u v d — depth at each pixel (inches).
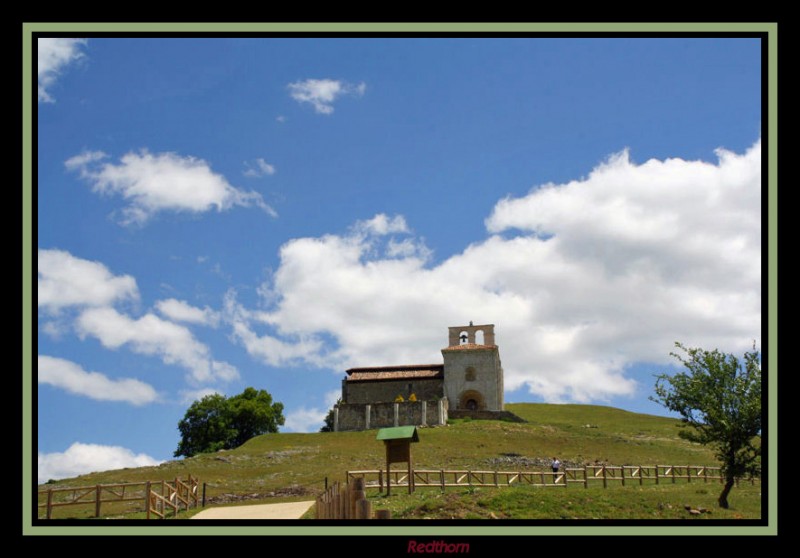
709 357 1578.5
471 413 3550.7
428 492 1523.1
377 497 1504.7
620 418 4168.3
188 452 3941.9
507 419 3523.6
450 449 2677.2
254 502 1659.7
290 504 1537.9
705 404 1525.6
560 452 2731.3
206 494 1895.9
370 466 2356.1
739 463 1504.7
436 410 3358.8
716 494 1648.6
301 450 2780.5
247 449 2883.9
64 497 1843.0
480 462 2427.4
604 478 1656.0
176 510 1412.4
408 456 1537.9
